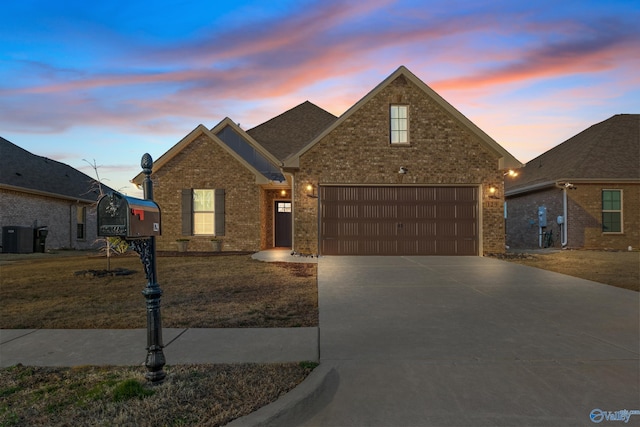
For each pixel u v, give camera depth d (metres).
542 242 20.22
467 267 11.98
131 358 4.76
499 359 4.84
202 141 17.38
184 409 3.51
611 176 18.38
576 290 8.76
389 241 14.97
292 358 4.78
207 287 9.02
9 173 19.31
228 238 17.19
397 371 4.50
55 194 20.89
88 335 5.62
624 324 6.27
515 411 3.66
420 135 14.98
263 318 6.55
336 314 6.84
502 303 7.63
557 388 4.10
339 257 14.30
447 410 3.68
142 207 3.78
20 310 6.99
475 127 14.80
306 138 21.20
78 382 4.07
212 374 4.26
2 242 17.91
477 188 15.11
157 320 4.01
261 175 17.11
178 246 16.89
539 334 5.78
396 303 7.62
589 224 18.39
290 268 11.84
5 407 3.56
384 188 15.03
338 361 4.75
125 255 16.03
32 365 4.56
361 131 14.96
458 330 5.97
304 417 3.61
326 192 14.99
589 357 4.90
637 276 10.51
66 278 10.20
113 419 3.34
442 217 15.02
